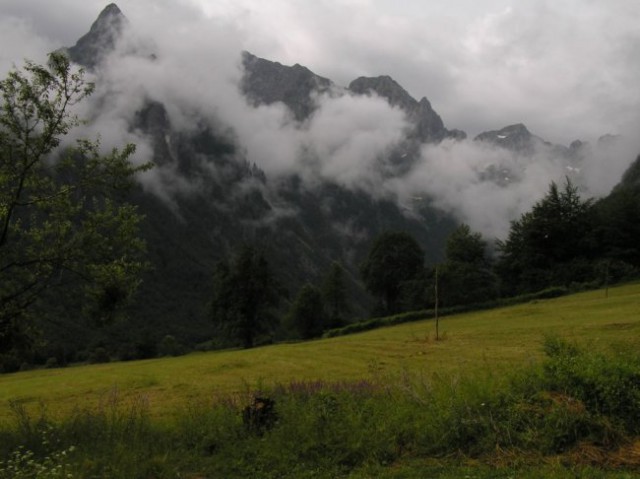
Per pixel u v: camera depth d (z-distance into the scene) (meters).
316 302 97.12
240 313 89.31
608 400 10.44
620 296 59.19
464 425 10.56
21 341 15.56
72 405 23.14
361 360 33.69
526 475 8.64
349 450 10.44
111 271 14.84
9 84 14.30
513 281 92.88
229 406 14.25
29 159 14.78
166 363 48.88
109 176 15.98
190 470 10.49
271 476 9.87
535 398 11.05
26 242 15.16
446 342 39.09
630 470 8.85
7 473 9.55
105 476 9.62
